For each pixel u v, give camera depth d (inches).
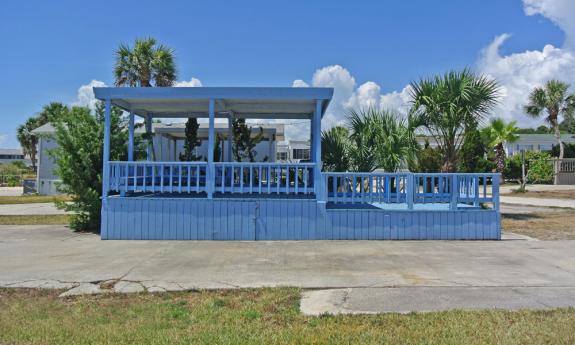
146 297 228.8
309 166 413.7
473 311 201.2
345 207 424.2
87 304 217.6
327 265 297.6
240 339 171.0
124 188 413.7
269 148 818.2
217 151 737.6
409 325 184.1
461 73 508.4
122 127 472.4
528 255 328.8
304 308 209.6
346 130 527.2
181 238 402.6
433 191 412.2
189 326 185.9
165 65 783.7
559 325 181.6
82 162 450.9
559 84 1428.4
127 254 337.1
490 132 1215.6
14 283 252.5
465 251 344.8
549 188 1155.9
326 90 405.1
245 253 340.2
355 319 192.9
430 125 522.9
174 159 816.9
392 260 312.8
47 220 557.6
